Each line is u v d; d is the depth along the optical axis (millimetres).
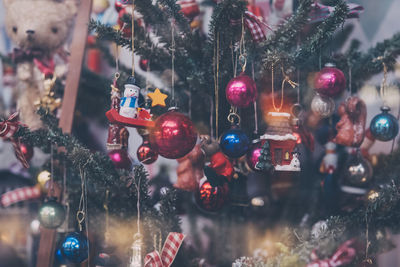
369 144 1638
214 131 1591
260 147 1482
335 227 1498
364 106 1559
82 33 1646
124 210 1530
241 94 1449
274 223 1688
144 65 1611
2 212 1923
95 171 1484
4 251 1770
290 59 1475
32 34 1750
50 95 1664
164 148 1421
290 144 1461
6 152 2061
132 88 1435
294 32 1490
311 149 1593
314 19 1521
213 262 1689
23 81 1763
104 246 1540
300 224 1613
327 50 1585
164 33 1538
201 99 1607
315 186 1727
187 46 1536
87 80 1787
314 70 1565
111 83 1549
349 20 1742
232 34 1482
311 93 1580
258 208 1669
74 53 1646
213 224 1730
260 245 1658
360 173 1592
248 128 1551
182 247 1558
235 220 1699
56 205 1535
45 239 1604
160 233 1486
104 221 1554
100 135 1878
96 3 1760
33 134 1510
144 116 1439
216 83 1516
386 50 1552
